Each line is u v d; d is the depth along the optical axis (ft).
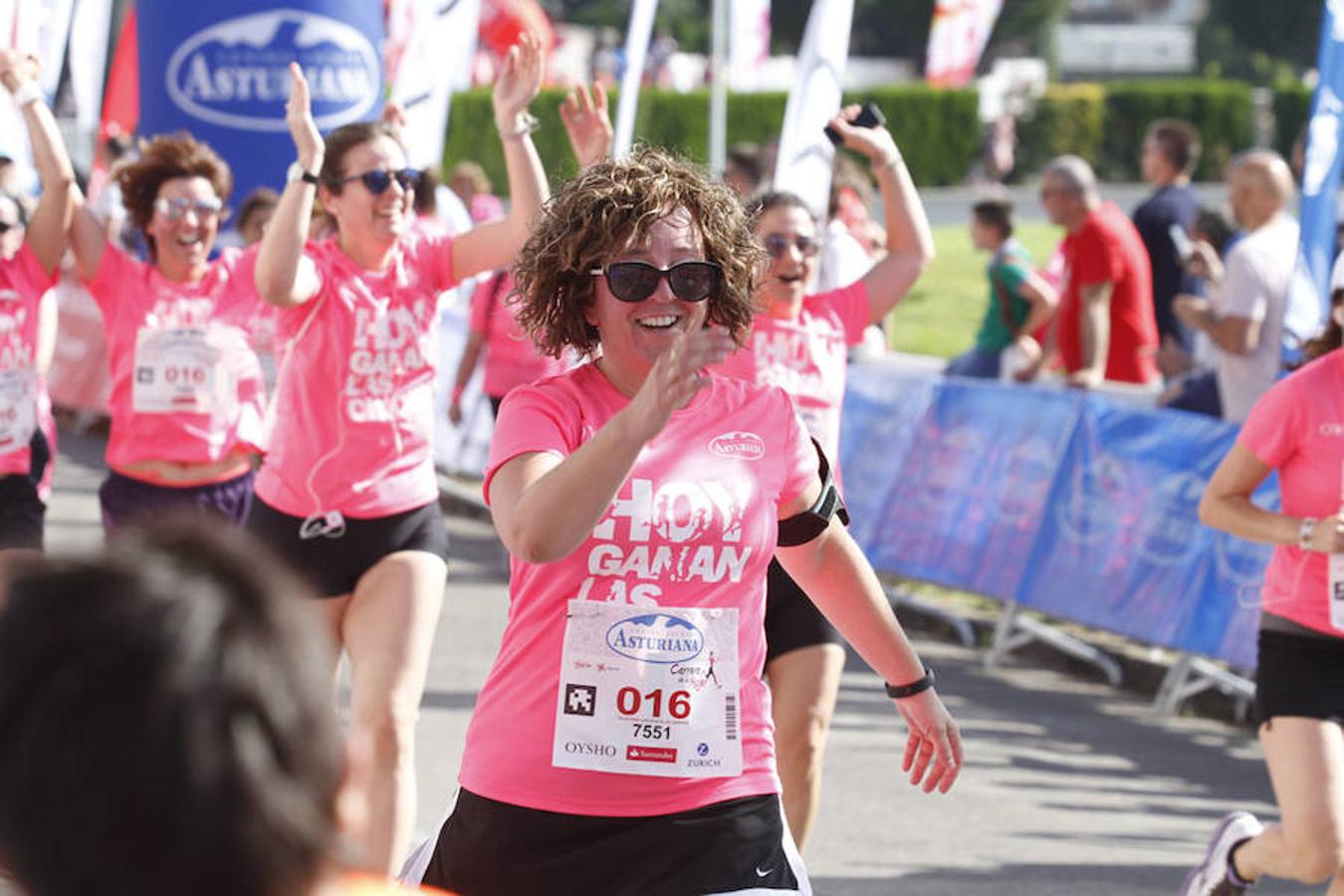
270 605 8.43
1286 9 416.67
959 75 127.24
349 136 35.78
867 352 98.94
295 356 35.83
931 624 69.46
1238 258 65.67
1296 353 57.67
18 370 43.09
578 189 22.59
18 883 8.31
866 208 84.48
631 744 21.45
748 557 22.08
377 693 34.19
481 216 109.81
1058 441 62.95
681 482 21.80
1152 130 82.12
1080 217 75.25
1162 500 58.49
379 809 33.24
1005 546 64.34
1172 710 57.47
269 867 8.18
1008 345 81.56
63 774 8.02
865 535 71.10
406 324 36.19
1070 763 51.19
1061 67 464.65
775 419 22.85
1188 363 78.13
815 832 43.45
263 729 8.21
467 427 93.35
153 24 71.97
